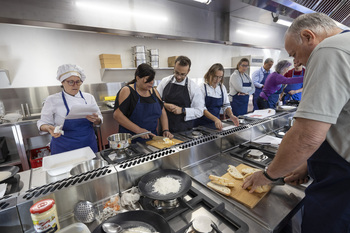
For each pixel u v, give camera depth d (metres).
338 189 0.70
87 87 3.20
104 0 3.01
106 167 0.90
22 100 2.73
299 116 0.61
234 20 4.50
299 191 0.90
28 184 0.86
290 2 1.77
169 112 1.96
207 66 4.75
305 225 0.80
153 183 0.89
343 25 2.46
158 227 0.62
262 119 1.79
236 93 3.33
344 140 0.66
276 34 5.80
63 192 0.74
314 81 0.59
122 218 0.66
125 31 3.15
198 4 3.82
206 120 2.14
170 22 3.72
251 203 0.79
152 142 1.35
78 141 1.59
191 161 1.15
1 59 2.55
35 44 2.73
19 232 0.67
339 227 0.68
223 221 0.69
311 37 0.70
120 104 1.56
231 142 1.39
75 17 2.83
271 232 0.67
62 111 1.59
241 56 5.00
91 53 3.18
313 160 0.79
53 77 2.92
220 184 0.92
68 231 0.60
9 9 2.40
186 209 0.74
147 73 1.44
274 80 3.21
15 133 2.40
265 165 1.11
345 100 0.58
